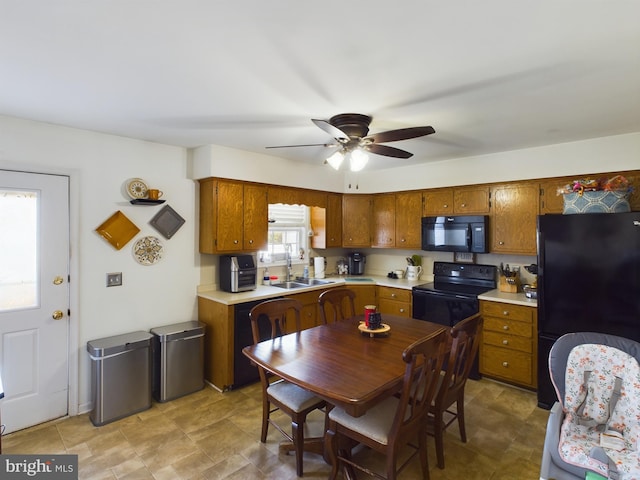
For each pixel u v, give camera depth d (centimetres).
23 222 261
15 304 259
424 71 184
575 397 188
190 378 320
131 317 316
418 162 410
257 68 181
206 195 349
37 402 267
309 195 431
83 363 287
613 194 262
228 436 251
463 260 419
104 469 216
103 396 267
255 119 259
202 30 147
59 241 276
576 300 273
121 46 159
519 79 192
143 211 322
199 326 331
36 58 170
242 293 355
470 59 171
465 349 224
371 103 227
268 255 431
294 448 221
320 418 277
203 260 366
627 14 134
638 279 249
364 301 434
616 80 193
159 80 195
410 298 400
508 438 250
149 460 224
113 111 243
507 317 328
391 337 244
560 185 326
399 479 207
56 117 256
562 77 190
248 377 335
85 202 288
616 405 179
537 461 225
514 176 352
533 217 341
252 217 369
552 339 284
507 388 329
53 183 273
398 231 444
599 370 187
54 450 235
